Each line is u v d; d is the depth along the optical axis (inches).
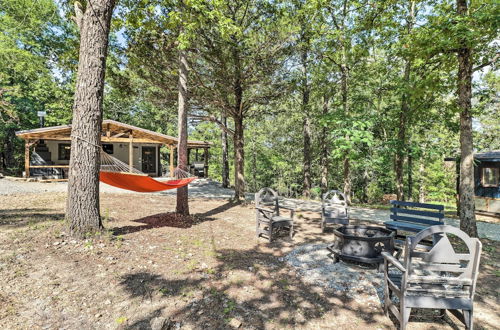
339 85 533.6
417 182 917.2
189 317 120.3
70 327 107.7
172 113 506.3
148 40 348.2
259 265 184.9
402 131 464.4
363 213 415.2
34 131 603.5
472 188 259.3
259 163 1362.0
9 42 677.3
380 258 173.3
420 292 113.4
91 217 200.7
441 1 340.2
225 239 241.8
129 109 1056.8
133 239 210.8
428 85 277.9
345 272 175.9
